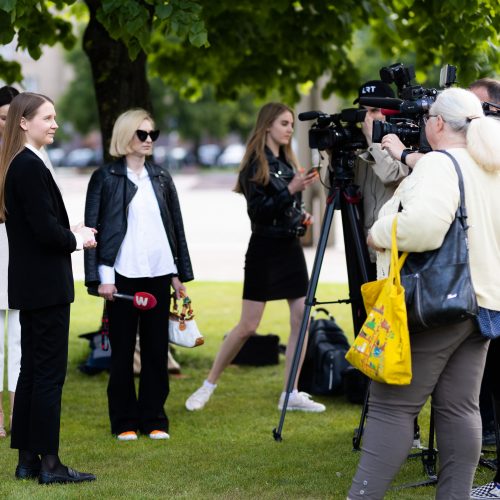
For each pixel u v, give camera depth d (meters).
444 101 7.16
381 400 7.05
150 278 10.06
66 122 89.81
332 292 21.39
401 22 14.77
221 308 20.05
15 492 8.23
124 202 9.94
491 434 9.92
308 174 10.80
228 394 12.52
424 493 8.33
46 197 8.13
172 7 10.26
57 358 8.45
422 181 6.82
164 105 91.31
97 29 14.14
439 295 6.61
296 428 10.70
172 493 8.34
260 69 16.58
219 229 37.72
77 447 9.87
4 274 10.09
